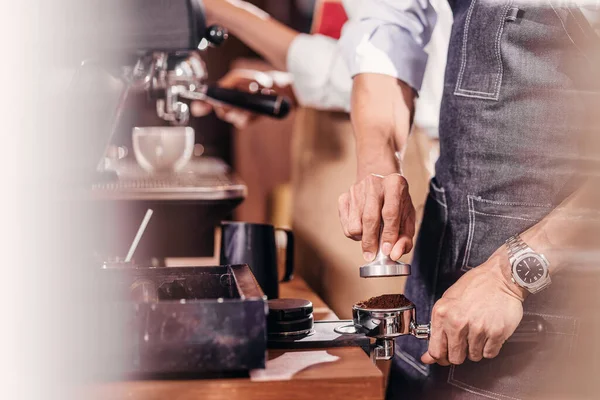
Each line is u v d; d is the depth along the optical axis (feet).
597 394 3.36
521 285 3.06
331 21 6.65
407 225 3.31
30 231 2.80
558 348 3.41
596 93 3.32
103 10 3.07
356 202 3.38
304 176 6.80
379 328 3.06
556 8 3.40
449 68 3.87
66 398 2.48
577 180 3.44
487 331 3.04
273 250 4.27
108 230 4.69
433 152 6.24
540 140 3.51
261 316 2.50
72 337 2.48
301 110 6.90
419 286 4.09
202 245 5.01
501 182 3.61
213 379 2.57
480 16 3.67
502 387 3.56
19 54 2.96
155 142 5.94
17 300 2.50
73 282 2.77
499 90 3.58
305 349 2.97
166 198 4.83
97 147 3.57
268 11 12.14
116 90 3.73
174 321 2.49
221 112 7.76
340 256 6.65
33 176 2.93
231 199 5.00
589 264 3.15
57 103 3.09
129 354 2.49
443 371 3.79
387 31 4.17
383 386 2.58
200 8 3.17
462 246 3.78
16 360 2.47
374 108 4.08
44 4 3.02
